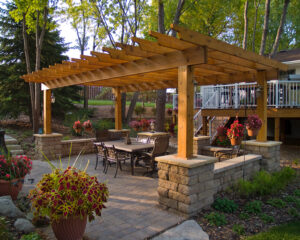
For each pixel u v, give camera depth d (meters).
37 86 8.99
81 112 13.20
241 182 4.38
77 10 10.86
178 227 3.11
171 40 3.14
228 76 6.41
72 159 7.34
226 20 16.20
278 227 3.27
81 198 2.43
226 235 3.03
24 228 2.75
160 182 3.78
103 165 6.50
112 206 3.81
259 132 5.65
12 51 10.89
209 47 3.33
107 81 7.15
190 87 3.57
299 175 5.84
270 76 5.49
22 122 11.98
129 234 2.93
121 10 11.56
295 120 11.02
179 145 3.69
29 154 7.57
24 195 3.91
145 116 18.00
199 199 3.55
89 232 2.98
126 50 3.53
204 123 10.09
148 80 6.91
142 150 6.01
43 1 8.11
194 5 12.99
